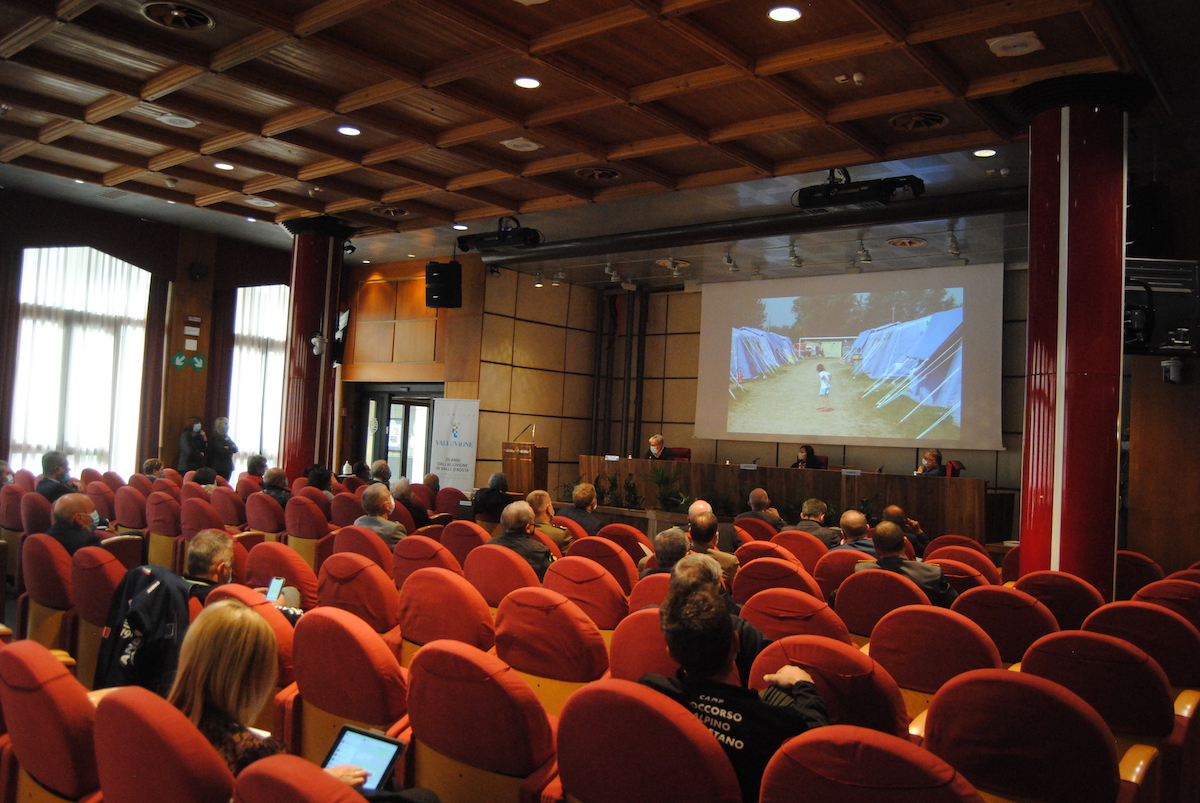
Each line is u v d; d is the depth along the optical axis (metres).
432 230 11.26
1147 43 5.52
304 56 6.21
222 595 2.94
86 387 11.60
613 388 14.93
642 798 1.77
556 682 2.99
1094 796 1.86
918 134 7.17
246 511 6.91
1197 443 7.42
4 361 10.73
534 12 5.36
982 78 6.00
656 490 11.43
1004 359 11.41
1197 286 6.51
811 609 3.10
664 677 2.15
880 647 2.97
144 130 7.96
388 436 14.27
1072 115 5.80
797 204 8.96
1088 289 5.71
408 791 2.00
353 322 14.55
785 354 12.66
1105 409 5.67
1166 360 7.54
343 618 2.53
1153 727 2.49
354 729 2.07
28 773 2.15
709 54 5.89
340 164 8.46
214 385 12.84
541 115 6.99
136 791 1.65
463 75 6.18
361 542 4.89
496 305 13.15
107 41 6.16
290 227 10.67
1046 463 5.81
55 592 4.26
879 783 1.41
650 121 7.15
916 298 11.60
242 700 1.86
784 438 12.57
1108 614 3.28
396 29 5.72
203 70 6.31
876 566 4.26
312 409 10.58
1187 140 6.99
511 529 4.90
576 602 3.85
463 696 2.15
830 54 5.57
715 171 8.40
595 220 10.40
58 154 9.02
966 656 2.79
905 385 11.62
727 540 5.91
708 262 12.09
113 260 11.85
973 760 1.99
